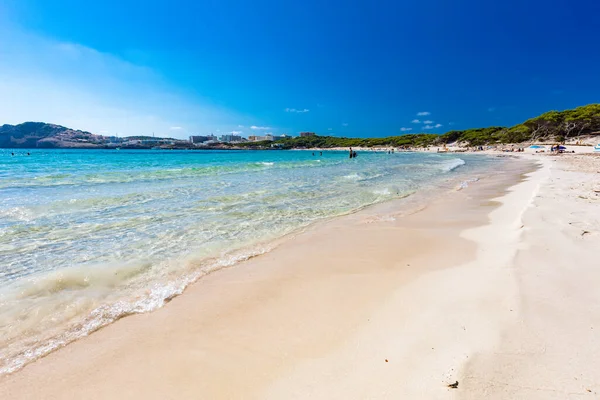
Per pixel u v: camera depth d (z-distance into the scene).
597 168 22.41
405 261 5.87
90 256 5.96
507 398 2.45
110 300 4.43
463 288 4.48
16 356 3.26
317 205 11.17
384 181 18.31
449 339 3.28
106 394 2.76
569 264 4.96
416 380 2.71
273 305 4.31
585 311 3.63
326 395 2.64
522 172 23.66
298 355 3.23
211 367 3.09
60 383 2.90
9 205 9.59
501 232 7.21
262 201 11.62
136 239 7.02
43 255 5.97
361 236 7.55
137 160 40.66
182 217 8.98
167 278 5.16
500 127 114.38
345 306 4.23
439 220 9.02
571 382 2.59
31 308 4.15
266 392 2.73
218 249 6.57
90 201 10.52
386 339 3.40
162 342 3.50
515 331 3.31
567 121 77.56
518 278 4.56
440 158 53.22
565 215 7.77
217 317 4.02
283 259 6.08
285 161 41.75
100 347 3.43
